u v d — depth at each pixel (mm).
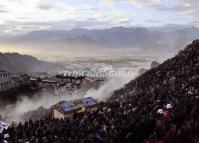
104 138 33250
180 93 43688
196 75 55344
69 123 42875
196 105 31156
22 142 37750
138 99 49281
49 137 36844
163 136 27922
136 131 31547
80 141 33906
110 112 44219
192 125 27047
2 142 39062
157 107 37781
